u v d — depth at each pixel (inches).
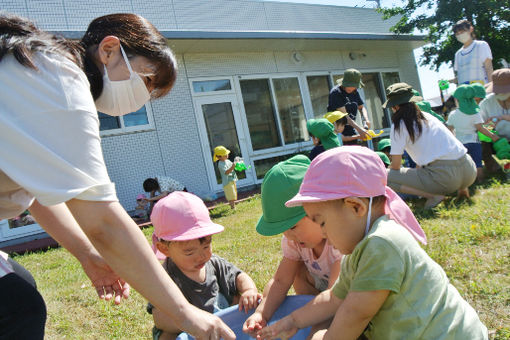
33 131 43.7
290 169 78.1
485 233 124.3
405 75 565.9
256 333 75.4
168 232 81.6
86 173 45.2
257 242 172.4
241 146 424.2
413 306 58.5
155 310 80.0
